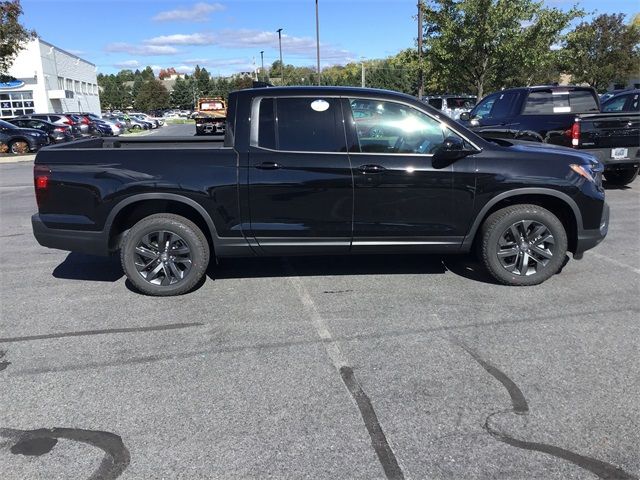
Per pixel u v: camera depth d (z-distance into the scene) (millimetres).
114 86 118688
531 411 3188
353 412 3211
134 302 5039
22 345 4156
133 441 2971
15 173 16453
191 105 119938
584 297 4938
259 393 3430
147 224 5035
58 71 50938
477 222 5082
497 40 17828
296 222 5000
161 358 3918
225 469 2736
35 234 5125
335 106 4980
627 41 32156
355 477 2664
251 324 4488
